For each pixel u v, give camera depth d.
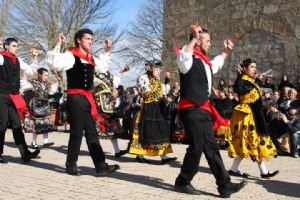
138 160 6.96
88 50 5.64
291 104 9.00
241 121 5.76
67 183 5.02
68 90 5.52
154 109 6.81
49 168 6.10
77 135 5.50
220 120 4.51
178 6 15.16
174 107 10.16
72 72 5.46
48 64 5.34
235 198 4.45
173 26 15.31
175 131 10.06
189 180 4.57
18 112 6.47
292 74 11.96
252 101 5.74
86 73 5.47
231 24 13.54
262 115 5.75
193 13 14.66
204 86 4.49
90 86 5.57
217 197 4.47
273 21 12.45
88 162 6.71
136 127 6.82
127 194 4.48
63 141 9.98
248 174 5.81
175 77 15.09
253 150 5.66
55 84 12.73
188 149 4.54
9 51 6.49
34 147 8.56
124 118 10.52
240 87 5.77
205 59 4.56
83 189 4.70
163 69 15.52
